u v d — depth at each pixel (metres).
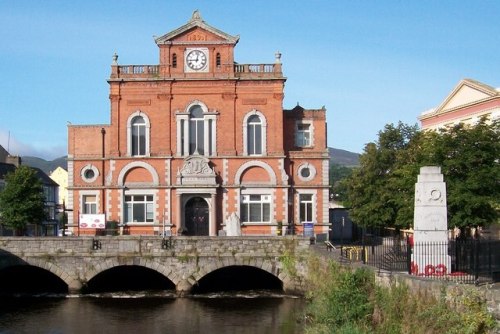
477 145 34.78
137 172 54.75
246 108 54.97
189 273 44.22
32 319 36.09
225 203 54.41
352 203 57.22
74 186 54.78
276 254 44.53
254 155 54.62
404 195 41.31
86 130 55.44
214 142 54.78
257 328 33.25
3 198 63.16
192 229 54.69
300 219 55.12
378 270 27.27
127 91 54.97
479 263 27.02
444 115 65.00
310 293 38.34
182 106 54.91
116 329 33.62
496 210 35.62
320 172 55.50
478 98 58.72
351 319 26.20
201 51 55.28
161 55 55.12
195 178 54.06
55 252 44.28
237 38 55.00
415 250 27.55
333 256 36.34
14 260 44.12
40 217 64.88
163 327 34.03
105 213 54.44
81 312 38.06
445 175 34.66
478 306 19.05
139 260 44.19
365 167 56.50
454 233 44.72
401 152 52.66
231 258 44.41
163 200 54.31
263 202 54.66
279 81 55.06
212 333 32.53
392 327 22.98
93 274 44.31
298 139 56.34
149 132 54.72
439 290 20.80
